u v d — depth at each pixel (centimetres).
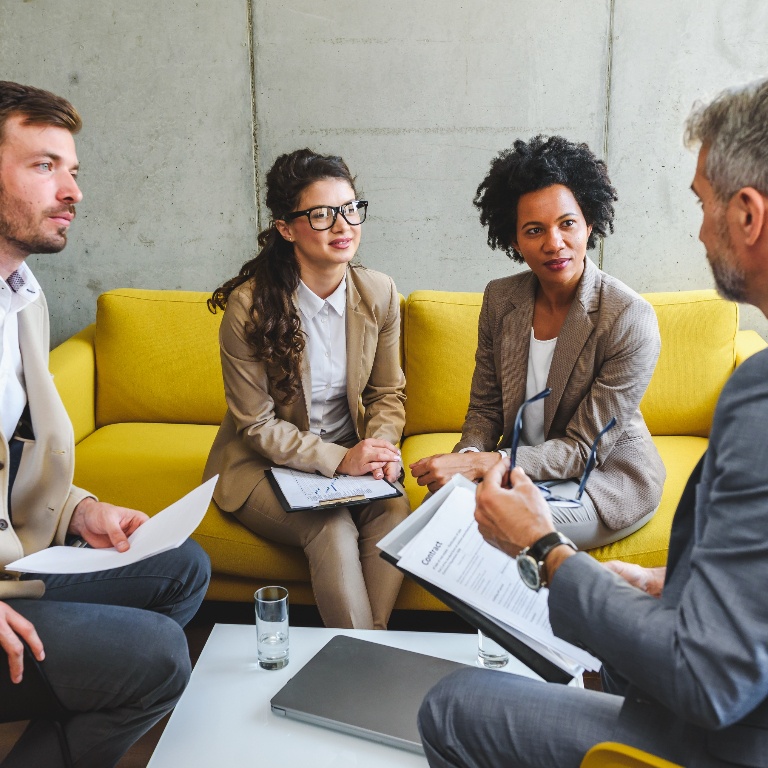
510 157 192
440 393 263
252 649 157
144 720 147
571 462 196
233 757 128
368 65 291
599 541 202
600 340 195
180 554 175
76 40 293
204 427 274
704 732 95
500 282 214
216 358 274
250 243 307
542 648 117
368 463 207
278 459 210
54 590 168
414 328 265
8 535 154
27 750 144
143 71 294
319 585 198
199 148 300
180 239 308
